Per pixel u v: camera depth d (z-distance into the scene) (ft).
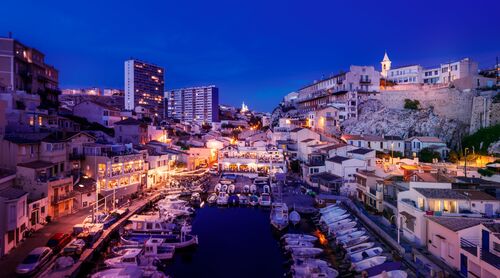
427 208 146.41
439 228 130.00
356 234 162.40
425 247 140.67
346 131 429.38
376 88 483.51
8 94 256.73
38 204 166.20
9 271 119.75
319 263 136.87
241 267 148.36
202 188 278.87
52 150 201.67
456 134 366.63
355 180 245.45
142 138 363.76
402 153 337.72
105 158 235.40
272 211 213.25
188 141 462.60
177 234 173.37
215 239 182.70
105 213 184.14
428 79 511.40
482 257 104.78
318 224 193.47
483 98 351.05
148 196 249.96
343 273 132.46
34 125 248.11
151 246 151.12
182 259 156.66
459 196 147.74
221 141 453.99
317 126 456.86
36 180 177.27
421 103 426.51
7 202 134.10
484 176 218.79
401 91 443.32
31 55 326.65
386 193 188.24
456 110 396.78
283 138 448.65
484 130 326.65
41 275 119.03
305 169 310.24
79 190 205.67
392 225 173.17
